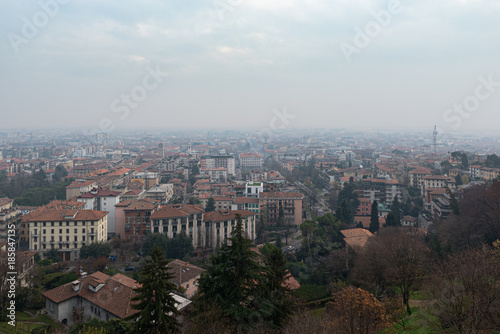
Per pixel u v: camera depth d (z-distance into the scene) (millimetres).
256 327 43250
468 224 96188
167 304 40562
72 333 58438
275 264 55812
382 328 46719
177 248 117312
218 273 45438
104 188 174250
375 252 74312
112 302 65688
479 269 42125
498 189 97250
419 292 64500
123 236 145000
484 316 38812
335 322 45375
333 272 88938
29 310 73750
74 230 125188
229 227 133125
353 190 186500
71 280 87438
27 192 192750
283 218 164625
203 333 41688
